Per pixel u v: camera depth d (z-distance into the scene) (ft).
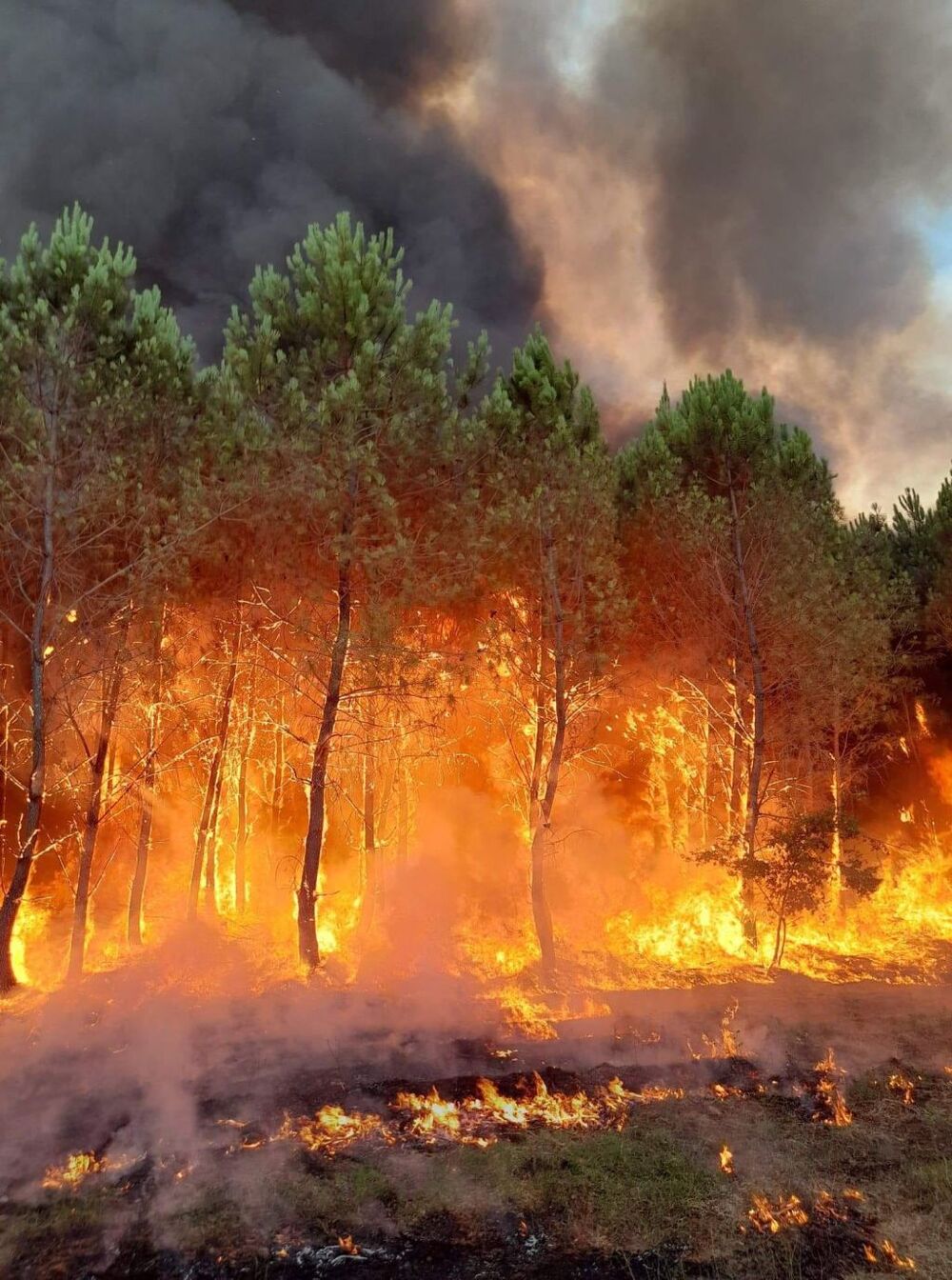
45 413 50.55
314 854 57.88
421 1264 28.02
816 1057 44.24
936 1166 33.19
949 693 91.91
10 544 52.80
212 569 61.93
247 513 57.36
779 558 66.69
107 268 53.16
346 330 57.16
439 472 59.82
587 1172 33.04
